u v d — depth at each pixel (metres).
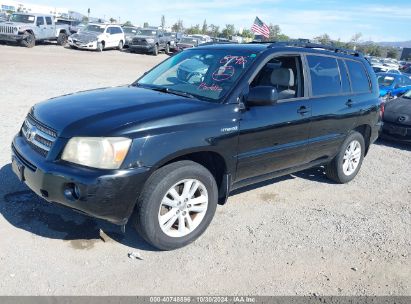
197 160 4.00
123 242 3.82
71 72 15.99
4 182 4.77
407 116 8.59
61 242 3.71
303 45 5.09
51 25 26.98
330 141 5.34
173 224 3.79
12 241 3.63
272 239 4.13
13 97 9.83
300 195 5.41
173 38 35.06
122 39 30.73
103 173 3.20
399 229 4.62
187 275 3.42
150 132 3.38
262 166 4.45
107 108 3.65
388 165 7.37
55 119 3.54
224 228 4.27
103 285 3.20
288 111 4.53
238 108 4.00
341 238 4.29
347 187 5.92
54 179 3.28
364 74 6.08
